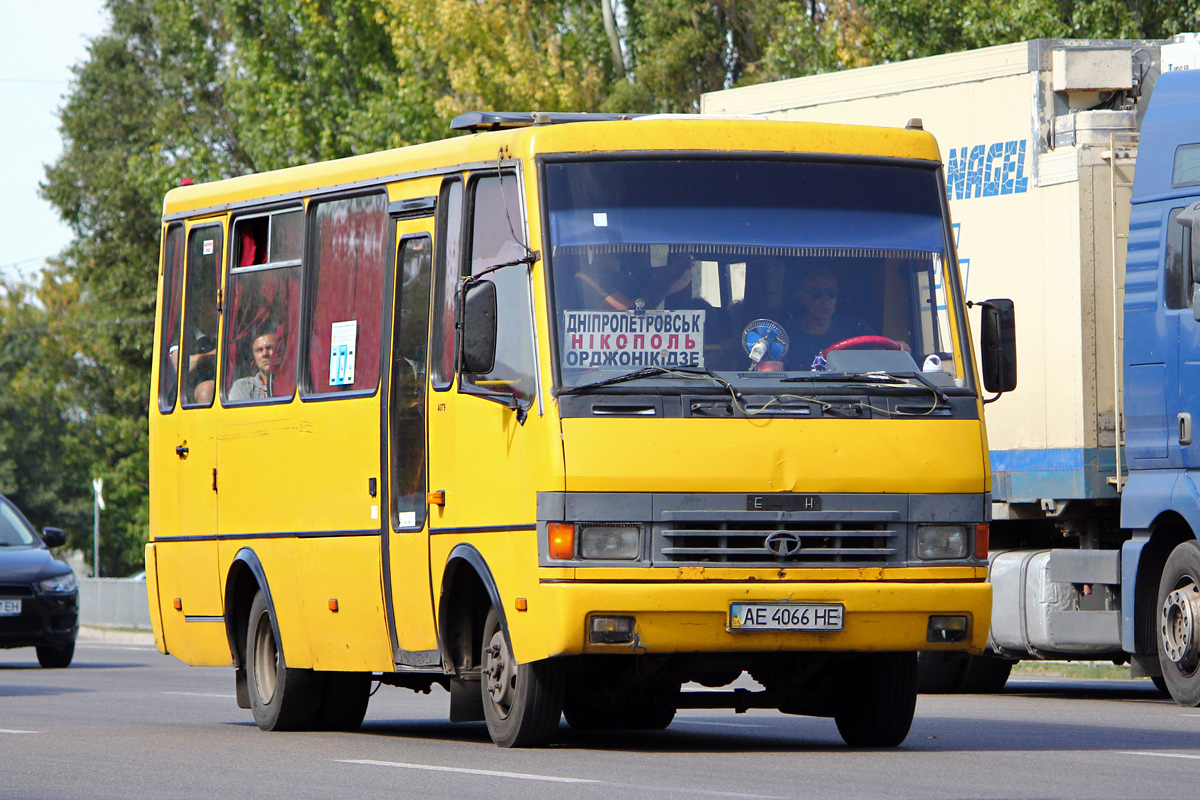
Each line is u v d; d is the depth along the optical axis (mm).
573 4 120500
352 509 33000
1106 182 43594
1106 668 56781
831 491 28000
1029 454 44562
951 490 28516
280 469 35188
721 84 111500
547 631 27500
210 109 153125
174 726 37969
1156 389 40219
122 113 166000
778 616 27641
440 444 30469
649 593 27266
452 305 30578
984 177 45844
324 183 34656
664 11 110188
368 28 127188
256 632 36500
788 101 50844
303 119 131375
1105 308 43375
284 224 35938
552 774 26266
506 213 29359
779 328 28641
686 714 41406
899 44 85000
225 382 37312
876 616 28047
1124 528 41562
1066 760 28281
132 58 167750
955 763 27781
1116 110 44406
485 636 30172
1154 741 32188
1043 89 44562
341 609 33344
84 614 98250
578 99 105625
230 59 139000
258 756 30359
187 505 38438
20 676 59688
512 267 29031
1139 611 41469
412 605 31250
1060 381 43781
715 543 27672
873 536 28234
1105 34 77312
